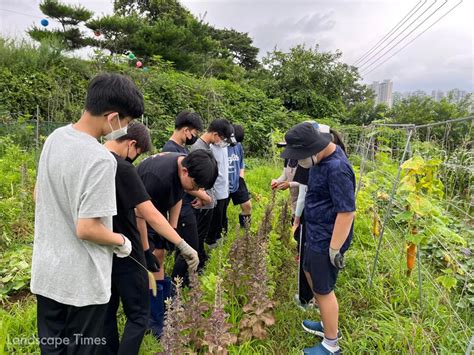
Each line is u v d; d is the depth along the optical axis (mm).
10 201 4637
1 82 8867
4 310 2828
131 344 1967
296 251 3588
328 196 2375
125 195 1894
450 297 3191
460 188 4301
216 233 4137
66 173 1548
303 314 2988
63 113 9203
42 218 1660
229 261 3104
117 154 1998
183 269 3029
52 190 1608
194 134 3553
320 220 2410
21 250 3768
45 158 1629
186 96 11656
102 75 1601
